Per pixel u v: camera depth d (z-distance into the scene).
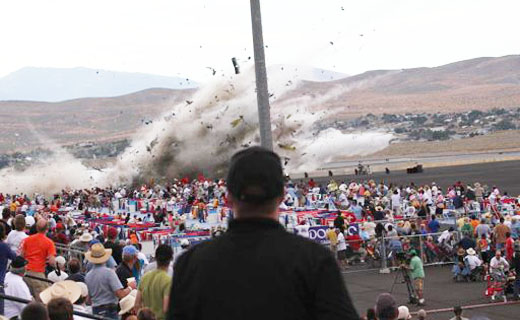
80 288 11.41
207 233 33.06
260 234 3.60
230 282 3.47
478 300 23.52
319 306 3.41
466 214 39.06
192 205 50.22
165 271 9.26
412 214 41.59
